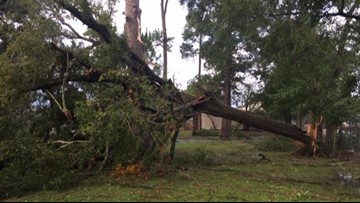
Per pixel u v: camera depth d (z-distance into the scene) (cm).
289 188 838
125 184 849
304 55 1190
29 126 1155
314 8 1073
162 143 1011
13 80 1005
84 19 1171
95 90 1224
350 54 1288
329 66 1312
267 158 1498
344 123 1908
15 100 1046
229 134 2831
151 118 1022
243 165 1255
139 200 678
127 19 1438
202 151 1255
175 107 1127
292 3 1123
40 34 1053
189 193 740
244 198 691
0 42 1214
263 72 1872
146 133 991
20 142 962
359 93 1420
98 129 907
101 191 777
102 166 996
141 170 970
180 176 957
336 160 1511
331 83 1440
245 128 3578
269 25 1168
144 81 1077
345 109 1438
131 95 1033
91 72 1155
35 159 901
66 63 1166
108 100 972
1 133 1016
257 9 1136
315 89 1441
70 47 1184
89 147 969
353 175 1148
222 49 1510
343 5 1096
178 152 1552
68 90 1226
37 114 1195
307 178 1045
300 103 1556
